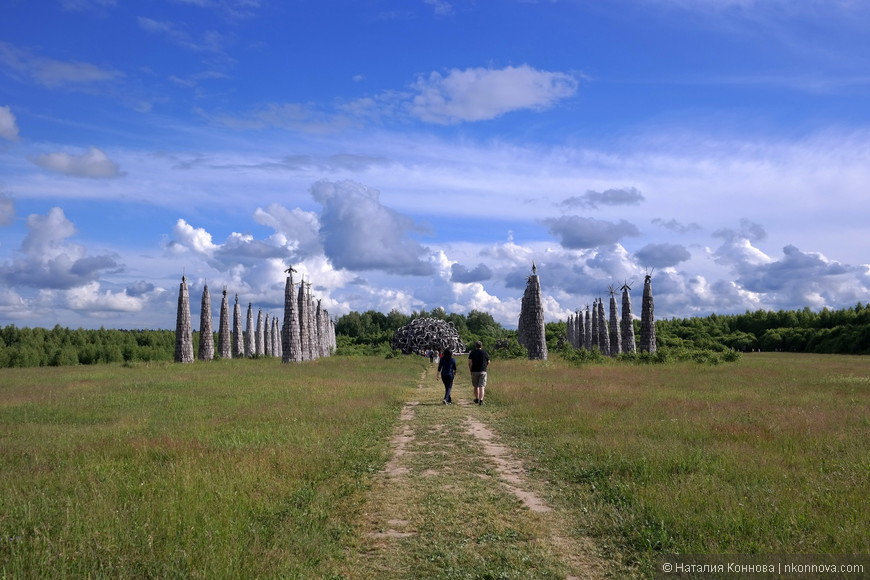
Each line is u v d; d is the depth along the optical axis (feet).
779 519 22.99
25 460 35.78
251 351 248.52
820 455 34.06
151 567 19.60
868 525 22.31
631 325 163.53
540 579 19.45
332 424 47.65
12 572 19.02
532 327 150.82
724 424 43.78
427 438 43.96
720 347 237.66
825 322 291.38
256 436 41.73
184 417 52.65
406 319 409.28
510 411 57.11
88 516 24.02
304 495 28.30
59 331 238.27
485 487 30.14
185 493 26.81
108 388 80.59
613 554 21.54
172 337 280.31
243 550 20.71
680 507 24.90
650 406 54.80
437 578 19.54
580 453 36.37
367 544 22.54
